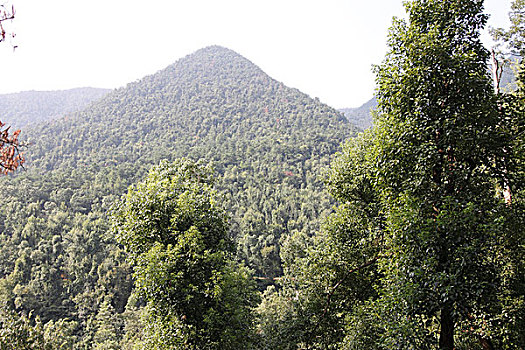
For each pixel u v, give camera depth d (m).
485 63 7.11
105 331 31.73
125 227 11.20
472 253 5.90
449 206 6.28
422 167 6.91
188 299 9.96
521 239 6.91
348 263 11.20
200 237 10.75
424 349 6.23
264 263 57.19
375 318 8.41
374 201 10.73
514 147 6.77
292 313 12.05
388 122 7.93
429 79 6.97
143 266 10.31
